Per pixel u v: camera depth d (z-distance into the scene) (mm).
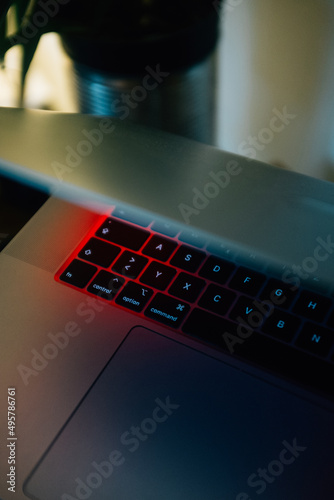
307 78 733
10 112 637
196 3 628
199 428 448
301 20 683
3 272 551
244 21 715
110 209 590
